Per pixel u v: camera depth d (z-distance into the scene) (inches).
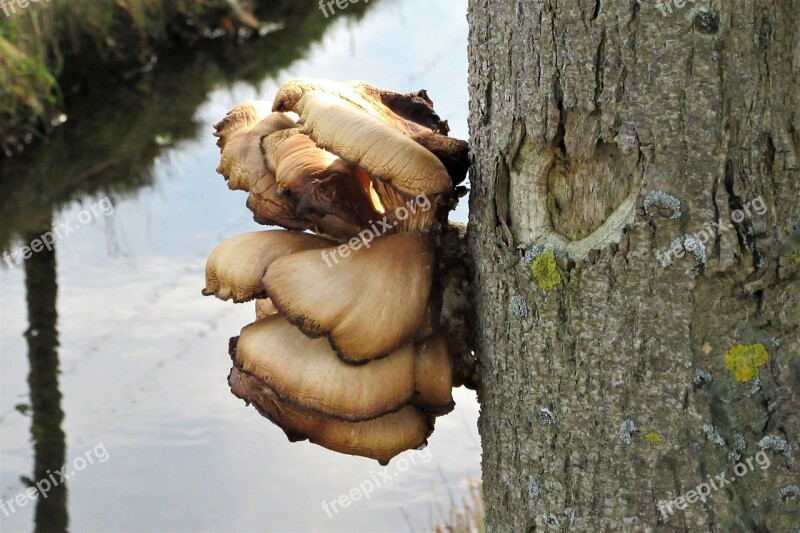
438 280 61.1
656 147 57.1
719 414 57.8
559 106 58.1
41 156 213.3
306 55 281.4
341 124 58.7
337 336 59.9
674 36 56.6
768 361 57.6
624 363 58.2
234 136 63.6
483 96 59.9
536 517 60.4
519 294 59.5
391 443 62.0
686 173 57.0
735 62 56.4
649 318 57.8
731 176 56.9
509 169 59.3
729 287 57.3
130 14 253.4
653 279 57.6
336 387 60.2
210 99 260.4
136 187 207.5
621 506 58.9
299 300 60.0
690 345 57.6
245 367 61.4
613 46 57.1
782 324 57.4
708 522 58.3
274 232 62.6
